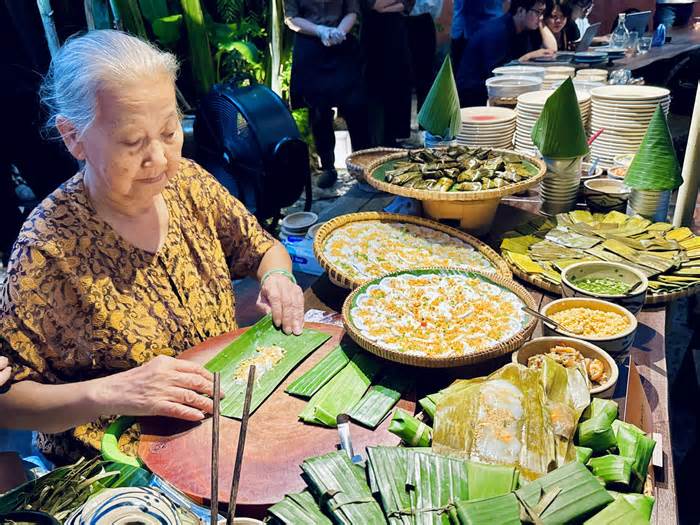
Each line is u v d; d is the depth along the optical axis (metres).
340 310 1.78
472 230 2.08
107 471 1.00
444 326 1.43
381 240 1.96
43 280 1.35
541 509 0.91
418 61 5.68
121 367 1.46
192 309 1.56
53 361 1.39
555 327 1.35
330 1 4.46
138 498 0.82
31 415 1.28
